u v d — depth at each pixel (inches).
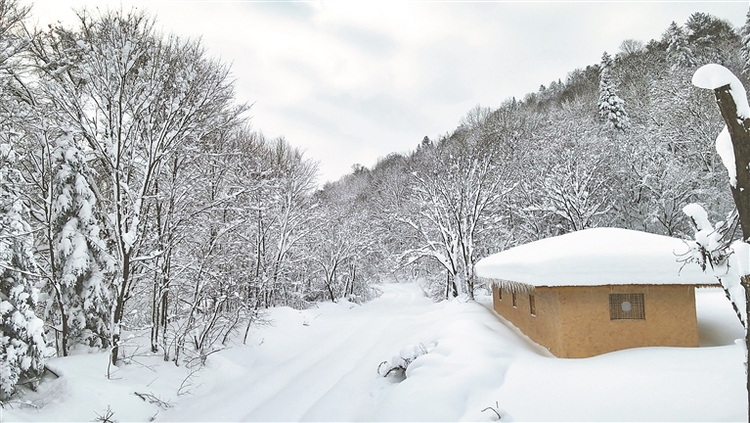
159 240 444.8
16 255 316.8
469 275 844.6
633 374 281.0
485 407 262.5
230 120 512.1
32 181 370.9
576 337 355.3
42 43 354.3
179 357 462.0
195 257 505.7
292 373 484.1
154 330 450.6
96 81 358.6
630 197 968.9
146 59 404.8
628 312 359.3
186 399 379.6
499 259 546.0
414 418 260.1
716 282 335.0
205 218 512.4
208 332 494.0
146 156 430.0
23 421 256.8
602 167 986.1
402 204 1459.2
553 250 383.2
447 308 766.5
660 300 356.5
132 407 324.2
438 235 1045.8
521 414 247.9
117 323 369.4
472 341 390.9
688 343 348.5
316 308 1023.0
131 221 415.2
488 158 903.1
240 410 368.2
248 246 729.6
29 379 301.0
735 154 156.5
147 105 386.0
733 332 401.7
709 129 884.6
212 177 532.4
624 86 1416.1
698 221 206.1
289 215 938.7
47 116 354.6
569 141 1067.9
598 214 924.6
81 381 319.9
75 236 381.4
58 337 398.9
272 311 743.7
